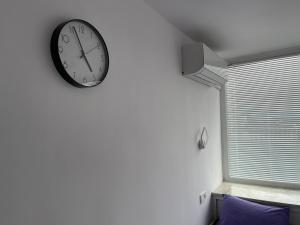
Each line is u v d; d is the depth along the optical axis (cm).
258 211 213
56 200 92
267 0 152
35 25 88
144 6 152
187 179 200
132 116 136
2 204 76
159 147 161
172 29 186
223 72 246
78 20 102
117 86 126
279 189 262
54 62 94
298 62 259
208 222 244
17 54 82
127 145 131
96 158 111
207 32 204
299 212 218
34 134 86
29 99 85
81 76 103
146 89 150
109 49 121
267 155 276
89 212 106
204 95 246
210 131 259
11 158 79
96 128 112
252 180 284
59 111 95
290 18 178
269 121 275
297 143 261
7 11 80
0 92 77
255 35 212
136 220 135
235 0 152
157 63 163
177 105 188
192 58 193
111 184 119
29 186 84
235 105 294
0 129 76
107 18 121
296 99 261
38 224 86
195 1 152
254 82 282
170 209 172
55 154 93
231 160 296
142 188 142
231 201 230
